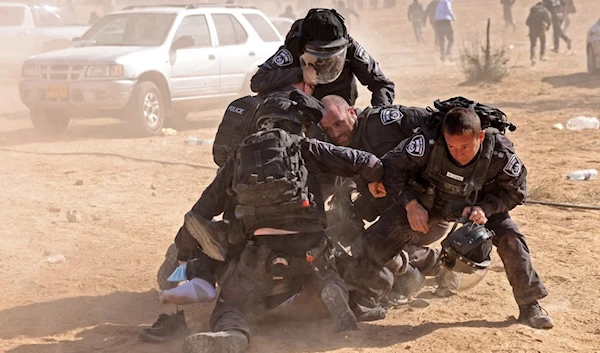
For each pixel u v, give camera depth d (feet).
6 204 28.40
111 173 34.04
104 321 16.89
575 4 139.44
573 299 17.57
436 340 15.11
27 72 44.45
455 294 18.04
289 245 14.73
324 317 16.34
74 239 23.65
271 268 14.66
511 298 17.72
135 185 31.60
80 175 33.71
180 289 14.92
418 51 98.89
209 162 36.22
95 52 44.37
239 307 14.90
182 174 33.65
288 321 16.29
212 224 14.89
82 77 42.88
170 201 28.73
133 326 16.35
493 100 53.83
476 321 16.21
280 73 16.11
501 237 15.80
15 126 50.29
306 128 15.55
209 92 47.37
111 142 42.50
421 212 14.92
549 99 52.95
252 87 16.53
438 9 83.61
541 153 35.50
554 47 84.99
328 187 17.39
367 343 15.07
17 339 15.83
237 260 15.39
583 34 104.12
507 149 14.80
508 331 15.53
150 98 44.37
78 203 28.53
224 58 47.73
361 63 17.99
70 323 16.76
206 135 45.16
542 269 19.67
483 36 107.45
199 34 47.39
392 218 15.67
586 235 22.81
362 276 16.08
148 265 20.93
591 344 14.88
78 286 19.27
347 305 15.25
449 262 15.43
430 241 18.01
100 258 21.63
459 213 15.03
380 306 16.65
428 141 14.64
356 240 16.16
